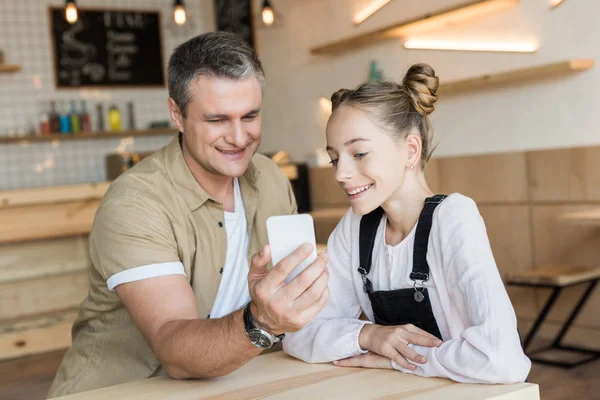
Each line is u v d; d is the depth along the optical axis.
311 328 1.38
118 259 1.46
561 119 3.94
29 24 6.18
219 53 1.53
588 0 3.74
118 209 1.50
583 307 3.90
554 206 4.00
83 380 1.69
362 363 1.29
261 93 1.61
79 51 6.36
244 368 1.33
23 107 6.17
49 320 4.67
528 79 4.09
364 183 1.33
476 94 4.40
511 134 4.22
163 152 1.71
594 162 3.76
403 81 1.41
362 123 1.31
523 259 4.20
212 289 1.71
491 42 4.27
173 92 1.61
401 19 4.78
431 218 1.34
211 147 1.60
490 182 4.32
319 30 5.54
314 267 1.08
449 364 1.16
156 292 1.42
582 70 3.81
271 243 1.13
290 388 1.17
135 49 6.62
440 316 1.34
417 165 1.41
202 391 1.19
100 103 6.50
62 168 6.34
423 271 1.33
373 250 1.45
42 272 4.82
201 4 6.92
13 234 4.48
